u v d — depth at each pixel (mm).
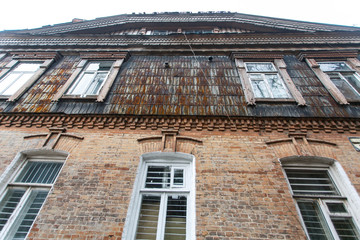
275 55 6973
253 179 4000
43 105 5688
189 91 5895
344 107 5258
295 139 4641
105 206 3689
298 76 6305
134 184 3990
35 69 7184
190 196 3920
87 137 4840
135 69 6809
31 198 4066
